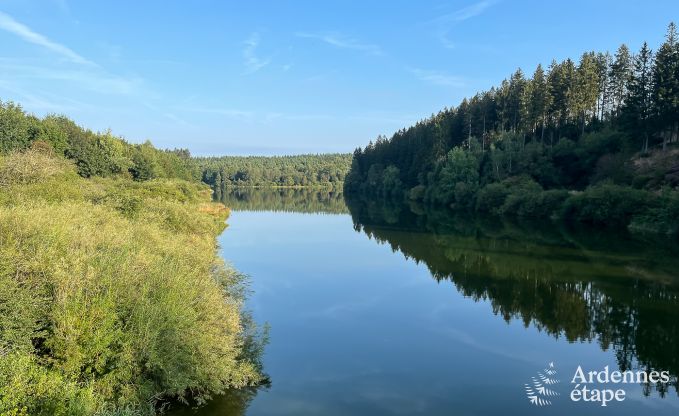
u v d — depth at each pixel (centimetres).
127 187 4122
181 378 1134
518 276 2919
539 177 7394
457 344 1783
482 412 1272
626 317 2098
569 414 1270
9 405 790
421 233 5031
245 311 2058
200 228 2973
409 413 1254
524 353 1702
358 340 1805
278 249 3844
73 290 1080
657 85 6556
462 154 8344
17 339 957
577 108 8056
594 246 3966
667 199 4659
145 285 1184
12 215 1333
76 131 7212
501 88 9888
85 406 884
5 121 5225
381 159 13238
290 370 1513
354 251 3841
